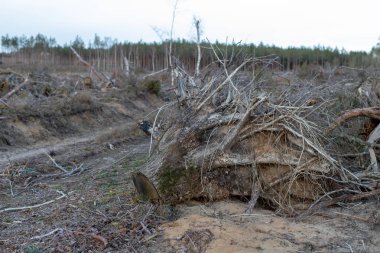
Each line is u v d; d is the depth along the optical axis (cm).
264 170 737
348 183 751
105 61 4556
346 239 594
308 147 729
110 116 1956
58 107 1683
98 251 591
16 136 1375
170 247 588
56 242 625
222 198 748
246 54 886
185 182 728
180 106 818
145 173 736
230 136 727
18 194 908
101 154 1339
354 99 982
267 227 632
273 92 877
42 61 5234
